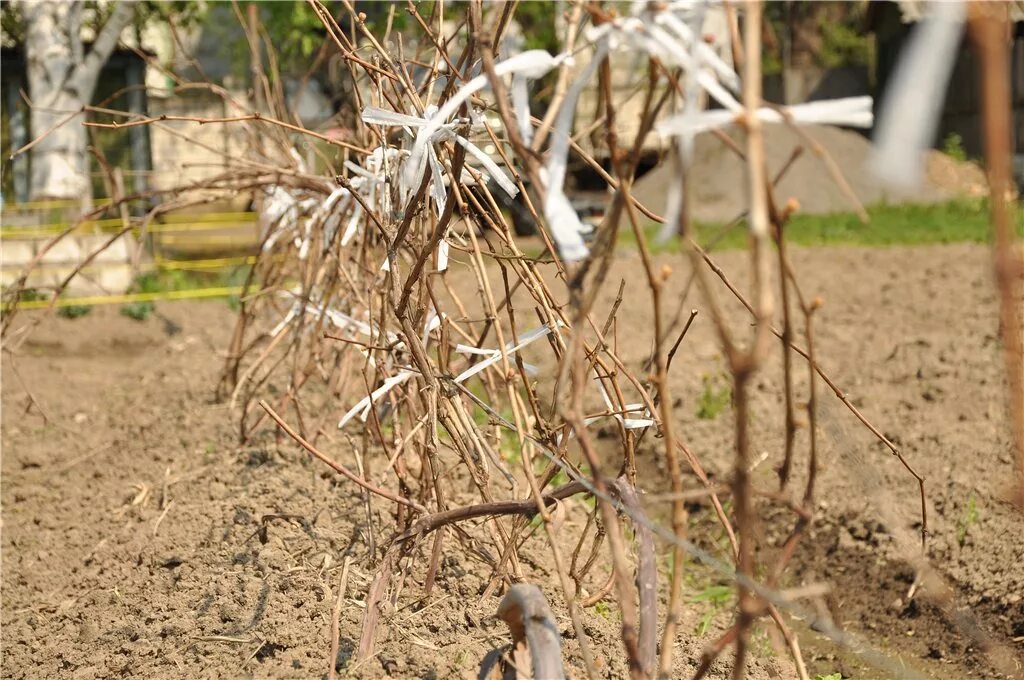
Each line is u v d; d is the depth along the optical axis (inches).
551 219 68.6
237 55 574.9
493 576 129.0
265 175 204.2
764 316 55.5
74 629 146.0
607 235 72.0
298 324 204.4
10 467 233.8
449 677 114.4
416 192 109.6
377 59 143.6
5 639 146.7
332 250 186.2
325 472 174.2
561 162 70.2
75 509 198.4
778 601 70.6
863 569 181.0
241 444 203.9
